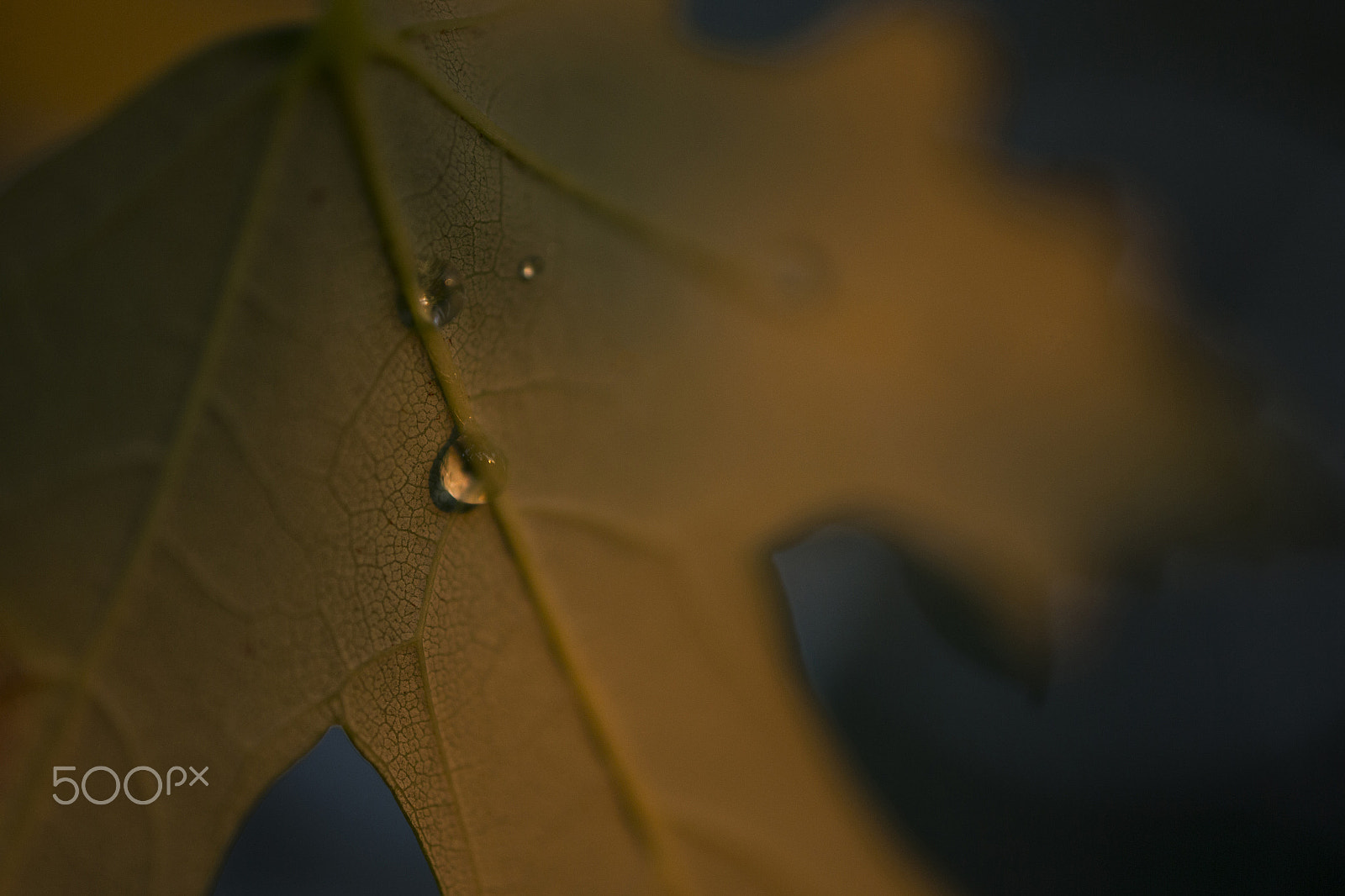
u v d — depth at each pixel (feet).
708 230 0.75
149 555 0.71
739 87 0.75
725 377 0.75
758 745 0.73
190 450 0.71
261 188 0.71
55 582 0.71
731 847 0.73
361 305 0.72
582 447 0.74
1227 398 0.79
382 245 0.72
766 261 0.76
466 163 0.73
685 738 0.73
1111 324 0.77
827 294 0.76
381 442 0.72
